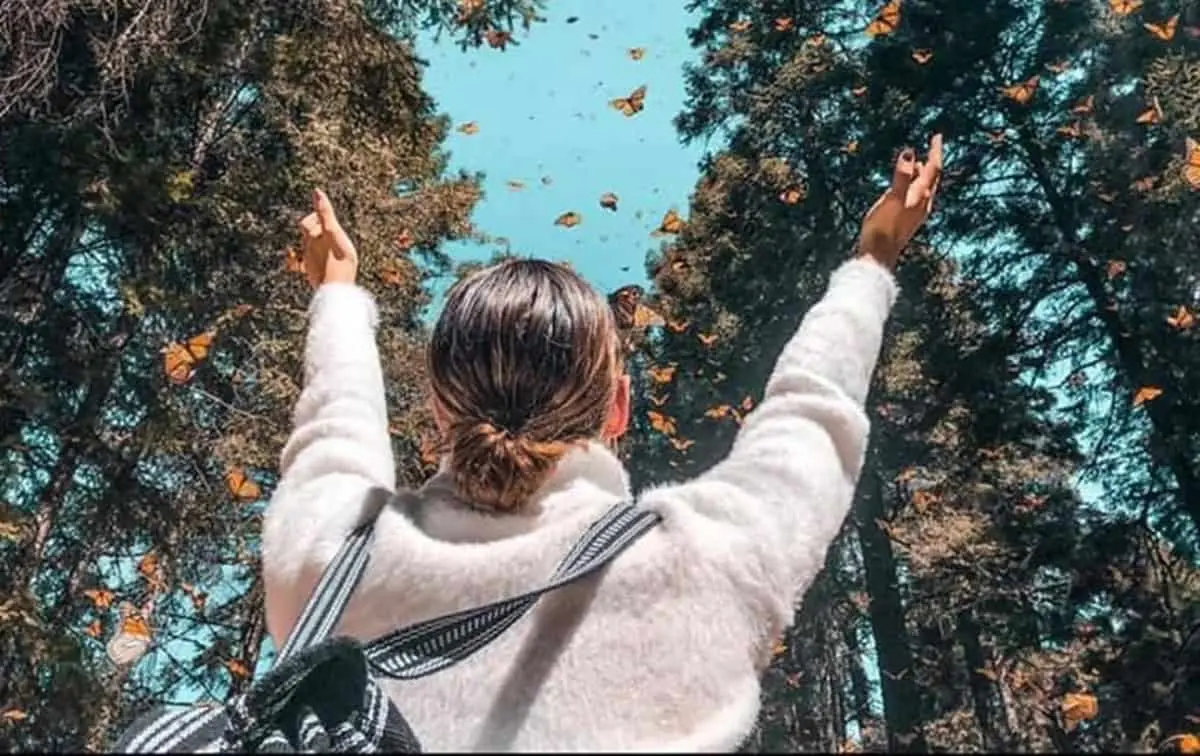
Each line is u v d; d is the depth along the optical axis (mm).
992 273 11758
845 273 1234
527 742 882
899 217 1266
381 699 923
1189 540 9844
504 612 946
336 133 7719
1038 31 11508
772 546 968
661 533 971
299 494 1161
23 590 6066
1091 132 10641
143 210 6797
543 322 1091
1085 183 10844
